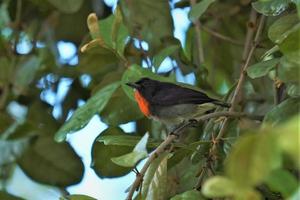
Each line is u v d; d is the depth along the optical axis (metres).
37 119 12.29
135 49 11.48
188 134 10.94
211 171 7.95
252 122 8.99
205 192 3.93
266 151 3.62
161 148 7.40
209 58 12.65
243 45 11.39
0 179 12.37
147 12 11.45
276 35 7.85
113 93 10.07
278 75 7.46
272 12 8.32
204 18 12.66
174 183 8.58
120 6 11.70
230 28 12.66
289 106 7.48
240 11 12.44
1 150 11.37
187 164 8.73
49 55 12.67
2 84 12.02
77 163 11.85
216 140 8.05
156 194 7.36
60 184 11.84
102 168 10.16
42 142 11.76
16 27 12.66
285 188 4.12
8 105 12.23
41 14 12.88
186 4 12.41
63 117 12.52
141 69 9.39
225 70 12.77
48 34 12.67
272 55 8.91
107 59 11.59
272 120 7.48
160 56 9.83
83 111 9.12
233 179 3.70
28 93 12.71
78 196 7.42
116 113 10.10
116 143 8.12
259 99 10.83
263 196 7.74
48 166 11.80
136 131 11.74
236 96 8.80
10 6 12.98
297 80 7.34
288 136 3.53
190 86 10.01
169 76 10.72
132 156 6.94
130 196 7.21
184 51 11.97
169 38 11.38
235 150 3.74
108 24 9.54
